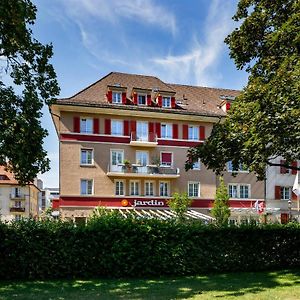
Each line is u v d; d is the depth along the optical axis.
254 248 14.59
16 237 12.68
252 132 11.82
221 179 37.22
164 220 14.07
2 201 72.38
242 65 15.20
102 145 38.78
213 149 14.55
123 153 39.41
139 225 13.57
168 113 40.34
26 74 15.35
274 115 11.46
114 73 44.66
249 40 14.51
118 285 11.67
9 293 10.51
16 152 14.05
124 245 13.21
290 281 12.02
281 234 15.05
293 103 10.98
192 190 40.97
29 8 14.69
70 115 38.16
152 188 40.12
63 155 37.62
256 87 12.45
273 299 9.37
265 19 14.06
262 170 14.97
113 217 13.84
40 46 15.54
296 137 11.62
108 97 39.47
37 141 14.72
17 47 14.75
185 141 41.22
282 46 12.67
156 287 11.27
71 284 11.84
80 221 13.93
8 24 13.89
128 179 39.41
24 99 14.80
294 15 11.81
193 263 13.77
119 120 39.62
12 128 14.31
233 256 14.33
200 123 41.84
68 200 37.28
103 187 38.41
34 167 14.82
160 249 13.54
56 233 12.98
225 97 47.97
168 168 40.06
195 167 41.28
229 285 11.42
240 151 13.70
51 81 15.84
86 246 13.11
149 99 40.94
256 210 41.44
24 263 12.65
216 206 36.19
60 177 37.38
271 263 14.80
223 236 14.32
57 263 12.87
